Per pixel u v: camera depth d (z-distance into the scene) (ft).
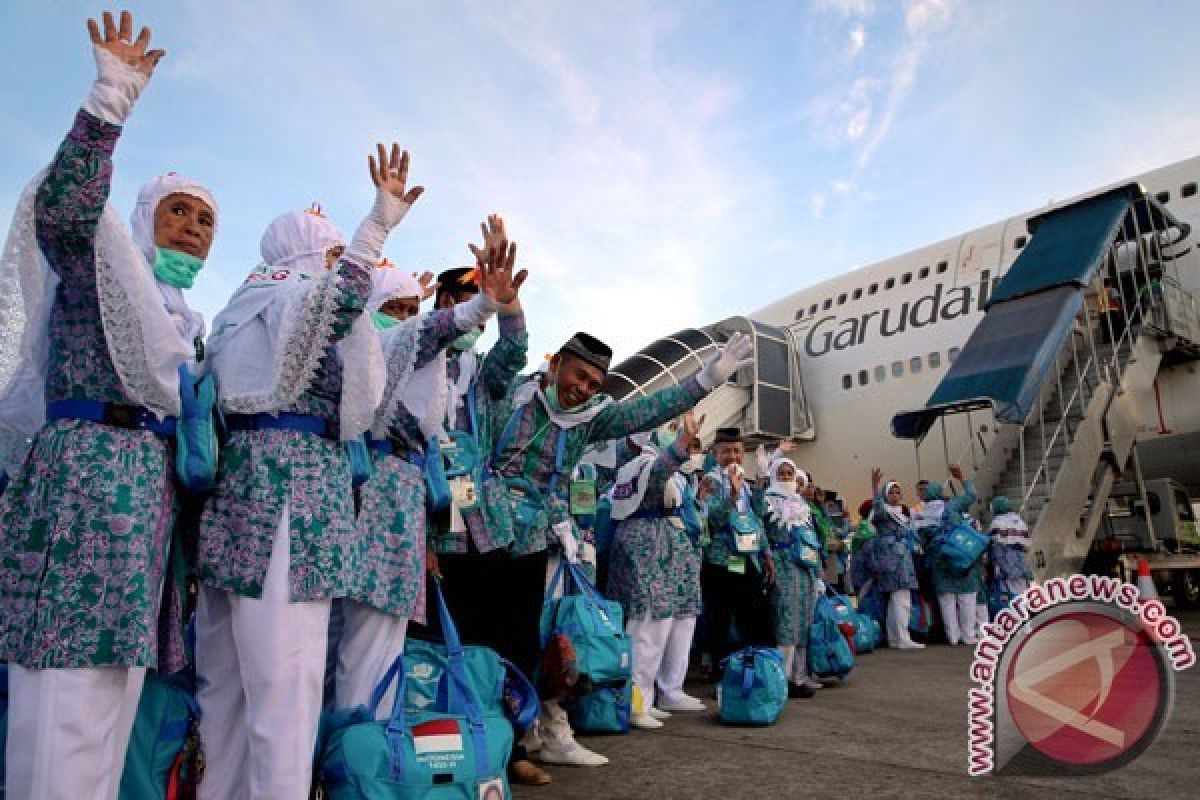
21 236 5.91
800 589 17.74
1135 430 40.04
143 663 5.69
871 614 29.94
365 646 7.93
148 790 6.52
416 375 8.16
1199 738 11.59
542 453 11.23
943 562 29.96
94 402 6.09
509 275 8.03
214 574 6.64
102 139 5.72
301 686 6.63
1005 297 40.32
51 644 5.49
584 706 13.41
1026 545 31.27
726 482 18.35
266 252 8.27
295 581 6.59
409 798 6.55
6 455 6.68
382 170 6.91
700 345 57.72
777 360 58.13
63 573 5.62
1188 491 53.98
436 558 9.76
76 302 6.12
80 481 5.81
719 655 20.08
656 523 15.23
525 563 10.62
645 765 10.94
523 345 10.41
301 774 6.56
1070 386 41.45
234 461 6.86
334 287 6.57
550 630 11.65
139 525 5.94
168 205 7.04
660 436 17.69
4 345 6.31
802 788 9.55
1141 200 41.98
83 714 5.56
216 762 7.06
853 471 55.16
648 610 14.84
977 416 47.93
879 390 54.08
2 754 6.17
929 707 15.34
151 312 6.00
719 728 13.78
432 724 7.07
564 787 9.76
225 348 7.03
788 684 17.35
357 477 7.52
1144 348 40.81
